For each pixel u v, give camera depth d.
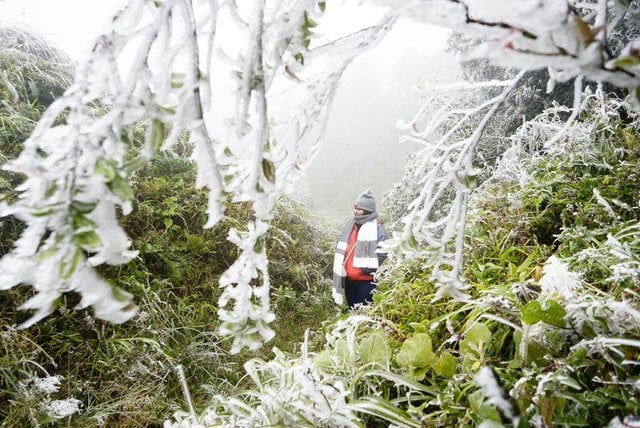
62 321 2.65
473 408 1.03
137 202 3.61
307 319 3.91
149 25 0.52
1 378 2.25
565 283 1.19
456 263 1.02
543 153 3.09
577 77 0.66
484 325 1.30
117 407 2.38
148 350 2.73
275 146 0.77
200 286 3.57
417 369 1.37
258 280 4.09
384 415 1.16
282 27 0.65
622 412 0.88
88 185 0.48
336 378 1.44
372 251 3.65
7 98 3.49
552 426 0.92
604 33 0.43
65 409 2.13
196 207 3.95
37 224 0.47
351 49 0.74
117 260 0.52
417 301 1.93
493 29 0.44
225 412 1.58
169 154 4.20
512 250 1.94
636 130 2.48
